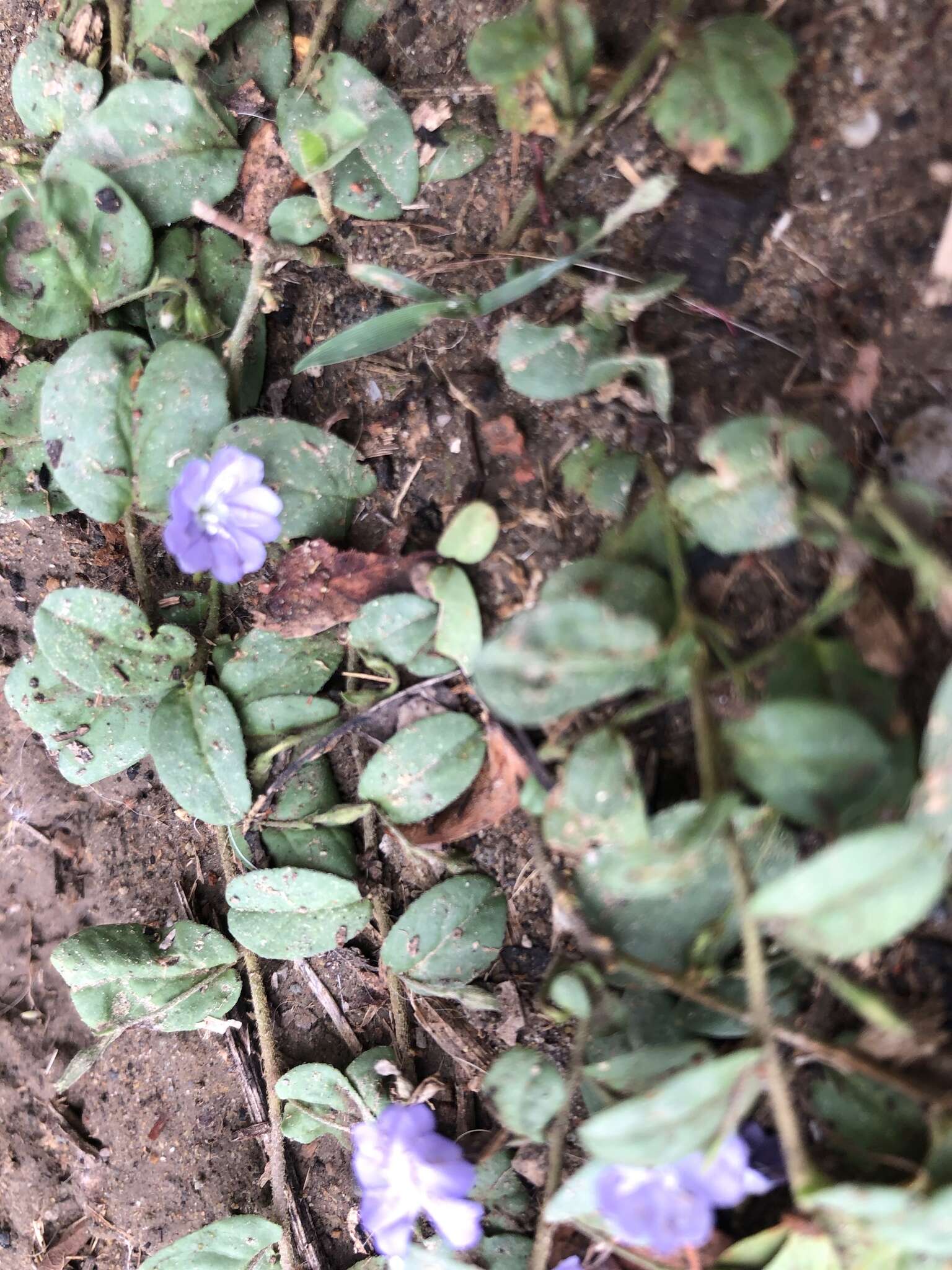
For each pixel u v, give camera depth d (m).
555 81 0.09
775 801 0.08
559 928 0.09
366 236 0.10
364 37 0.10
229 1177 0.11
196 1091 0.11
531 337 0.09
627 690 0.08
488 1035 0.10
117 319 0.11
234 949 0.11
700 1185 0.08
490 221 0.10
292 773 0.10
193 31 0.10
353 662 0.10
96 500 0.10
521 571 0.09
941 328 0.09
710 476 0.08
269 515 0.09
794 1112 0.08
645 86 0.09
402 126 0.10
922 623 0.08
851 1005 0.08
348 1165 0.11
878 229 0.09
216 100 0.10
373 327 0.09
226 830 0.10
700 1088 0.07
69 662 0.10
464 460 0.10
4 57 0.11
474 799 0.10
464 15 0.10
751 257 0.09
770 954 0.08
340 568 0.10
